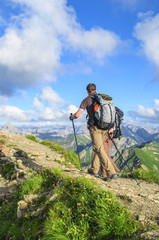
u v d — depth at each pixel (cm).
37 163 1198
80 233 336
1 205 691
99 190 441
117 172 688
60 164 1280
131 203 439
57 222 368
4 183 911
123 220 330
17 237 451
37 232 417
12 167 1073
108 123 608
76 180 532
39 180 687
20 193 677
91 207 394
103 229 324
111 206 378
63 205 426
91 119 627
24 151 1365
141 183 793
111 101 634
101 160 638
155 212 383
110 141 709
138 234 305
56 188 550
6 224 533
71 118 676
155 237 279
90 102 623
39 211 487
